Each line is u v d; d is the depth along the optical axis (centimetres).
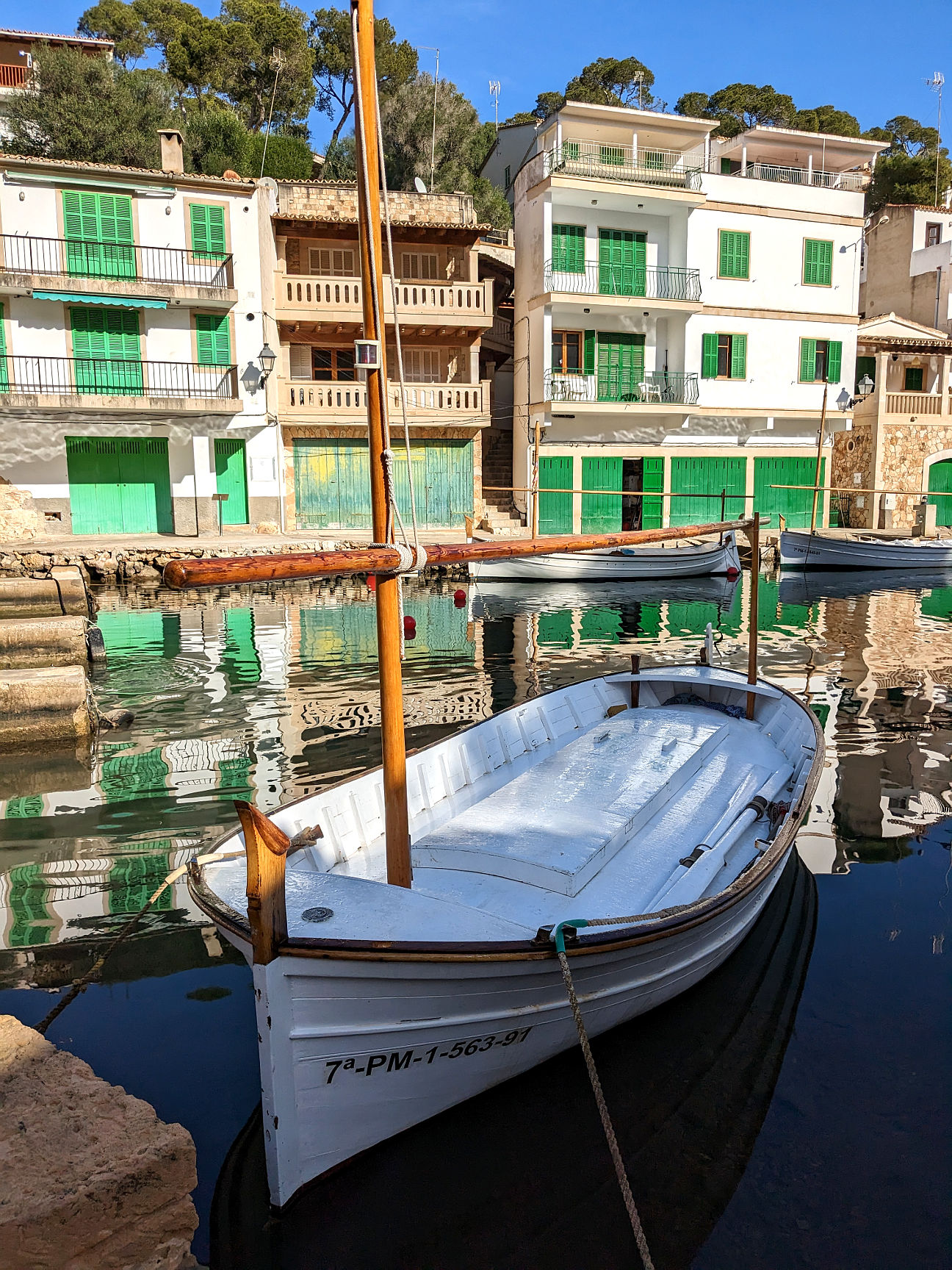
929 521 3186
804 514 3300
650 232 2959
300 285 2586
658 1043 504
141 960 573
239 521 2734
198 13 3944
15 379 2427
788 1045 498
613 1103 455
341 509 2802
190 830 775
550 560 2381
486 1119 444
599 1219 386
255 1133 430
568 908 522
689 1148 424
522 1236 377
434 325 2678
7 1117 354
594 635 1723
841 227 3159
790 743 802
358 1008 386
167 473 2638
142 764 952
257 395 2634
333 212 2692
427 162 3478
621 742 783
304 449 2744
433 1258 366
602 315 2959
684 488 3138
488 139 3972
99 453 2578
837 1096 459
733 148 3178
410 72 3903
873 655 1555
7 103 2995
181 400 2483
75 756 981
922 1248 371
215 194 2533
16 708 1033
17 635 1250
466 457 2880
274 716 1134
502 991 426
